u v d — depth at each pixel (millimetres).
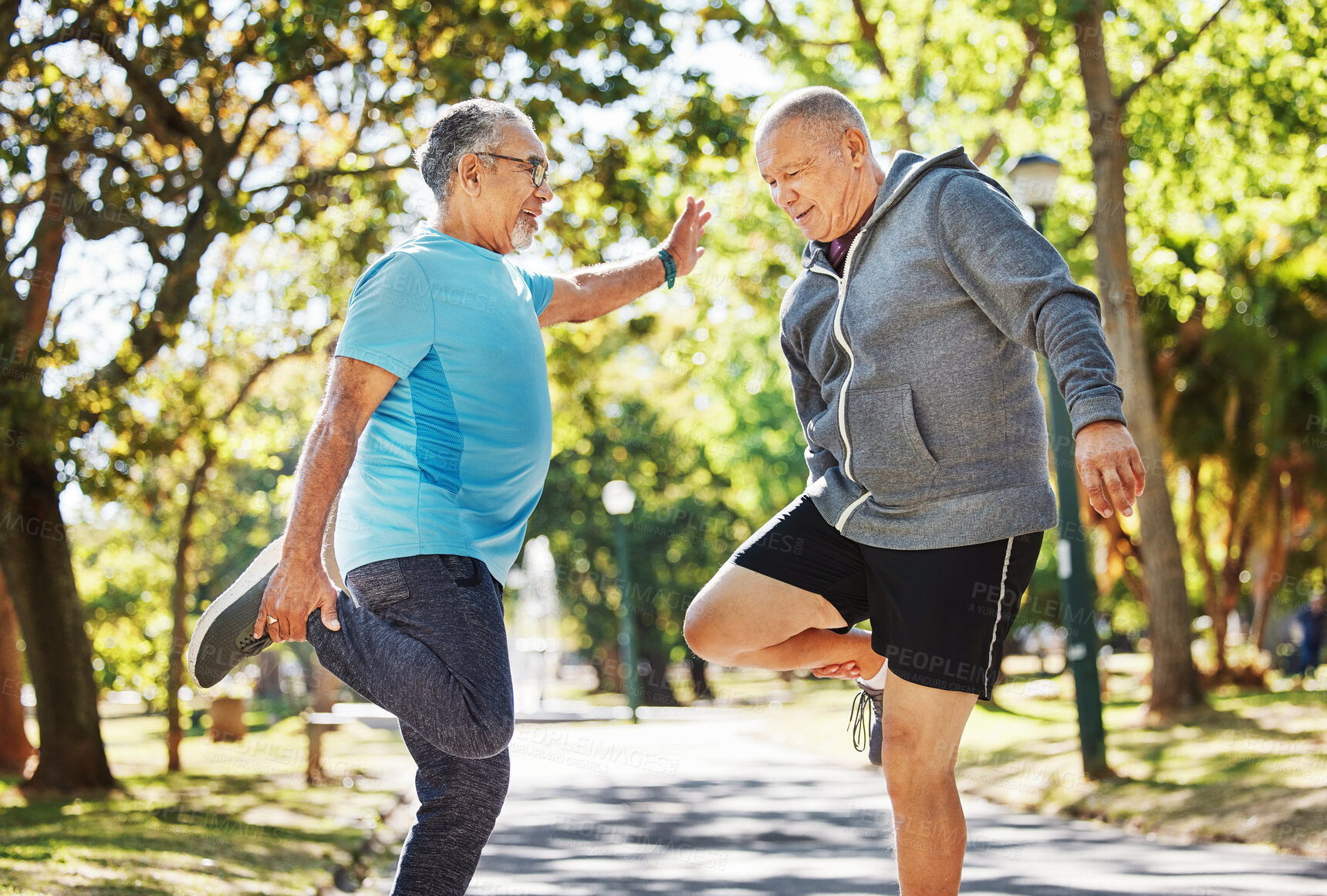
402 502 2699
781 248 18844
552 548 38219
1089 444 2357
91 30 10586
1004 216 2658
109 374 10820
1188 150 18672
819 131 2918
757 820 9789
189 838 7270
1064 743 13508
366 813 9359
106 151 11102
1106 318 14773
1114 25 17250
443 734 2514
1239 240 20219
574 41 10891
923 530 2768
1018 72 18891
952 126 19891
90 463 11008
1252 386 19641
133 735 25922
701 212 3779
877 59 18297
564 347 15320
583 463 36250
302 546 2559
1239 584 21672
